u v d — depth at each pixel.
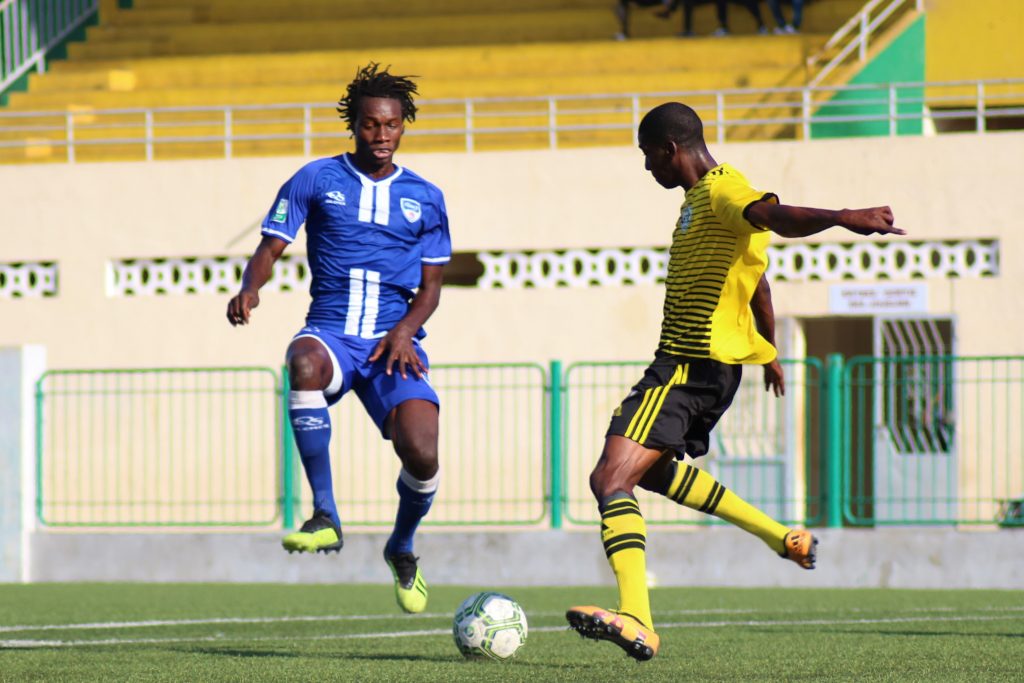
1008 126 57.56
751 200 15.04
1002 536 39.53
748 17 62.03
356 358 18.39
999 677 16.61
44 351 44.94
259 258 18.16
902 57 53.72
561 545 41.78
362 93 18.42
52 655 20.19
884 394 46.72
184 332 50.94
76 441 50.59
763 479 45.88
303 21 67.62
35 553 44.09
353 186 18.44
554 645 21.33
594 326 48.81
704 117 55.78
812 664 18.33
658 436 15.82
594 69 59.91
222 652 20.55
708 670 17.52
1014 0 53.12
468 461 48.25
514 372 46.97
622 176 49.09
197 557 43.53
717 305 15.91
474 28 64.75
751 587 40.12
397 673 17.19
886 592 37.22
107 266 51.69
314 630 25.41
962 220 47.00
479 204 49.69
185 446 50.09
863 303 47.31
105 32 68.56
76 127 53.47
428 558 42.38
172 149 59.22
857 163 47.66
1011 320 46.50
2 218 52.19
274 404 49.81
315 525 17.38
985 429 45.69
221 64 63.56
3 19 66.44
